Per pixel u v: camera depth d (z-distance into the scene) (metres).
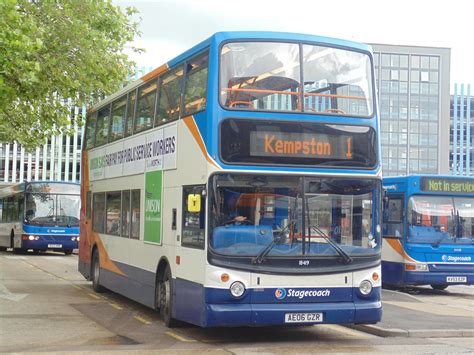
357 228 10.80
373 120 11.16
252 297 10.21
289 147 10.61
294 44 10.95
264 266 10.27
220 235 10.22
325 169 10.73
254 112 10.55
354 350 10.22
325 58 11.08
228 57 10.62
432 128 74.62
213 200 10.27
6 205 38.59
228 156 10.37
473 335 11.92
